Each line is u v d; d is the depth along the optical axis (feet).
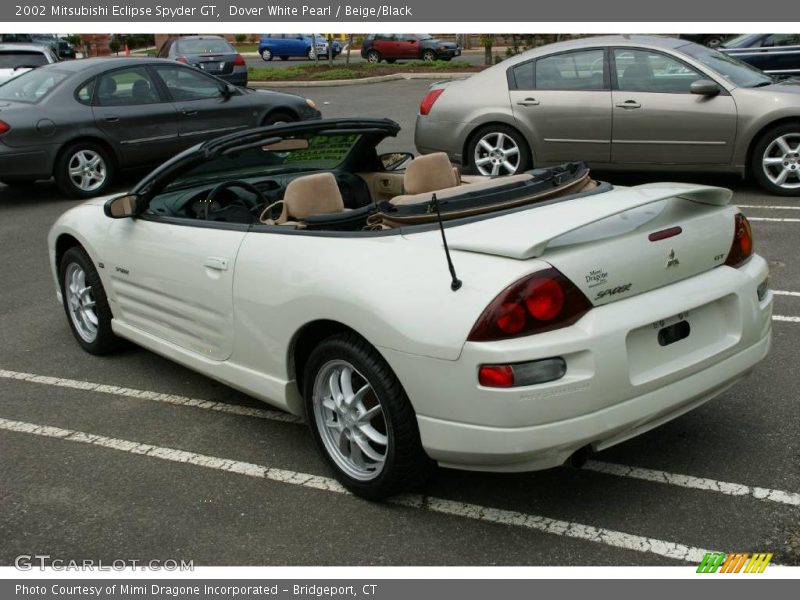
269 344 11.46
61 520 10.84
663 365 9.66
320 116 40.11
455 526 10.27
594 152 27.71
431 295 9.27
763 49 39.83
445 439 9.36
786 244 21.45
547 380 8.80
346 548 9.98
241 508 10.92
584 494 10.76
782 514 10.09
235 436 12.98
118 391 14.93
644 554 9.55
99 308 15.84
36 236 27.55
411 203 10.85
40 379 15.64
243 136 13.16
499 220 10.14
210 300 12.38
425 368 9.25
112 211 13.70
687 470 11.17
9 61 48.88
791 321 16.28
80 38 143.95
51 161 31.89
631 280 9.46
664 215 10.15
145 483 11.67
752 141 26.30
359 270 10.02
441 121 29.58
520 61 28.60
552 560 9.55
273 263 11.19
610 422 9.12
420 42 108.06
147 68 34.17
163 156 34.60
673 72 26.55
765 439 11.86
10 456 12.62
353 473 10.87
